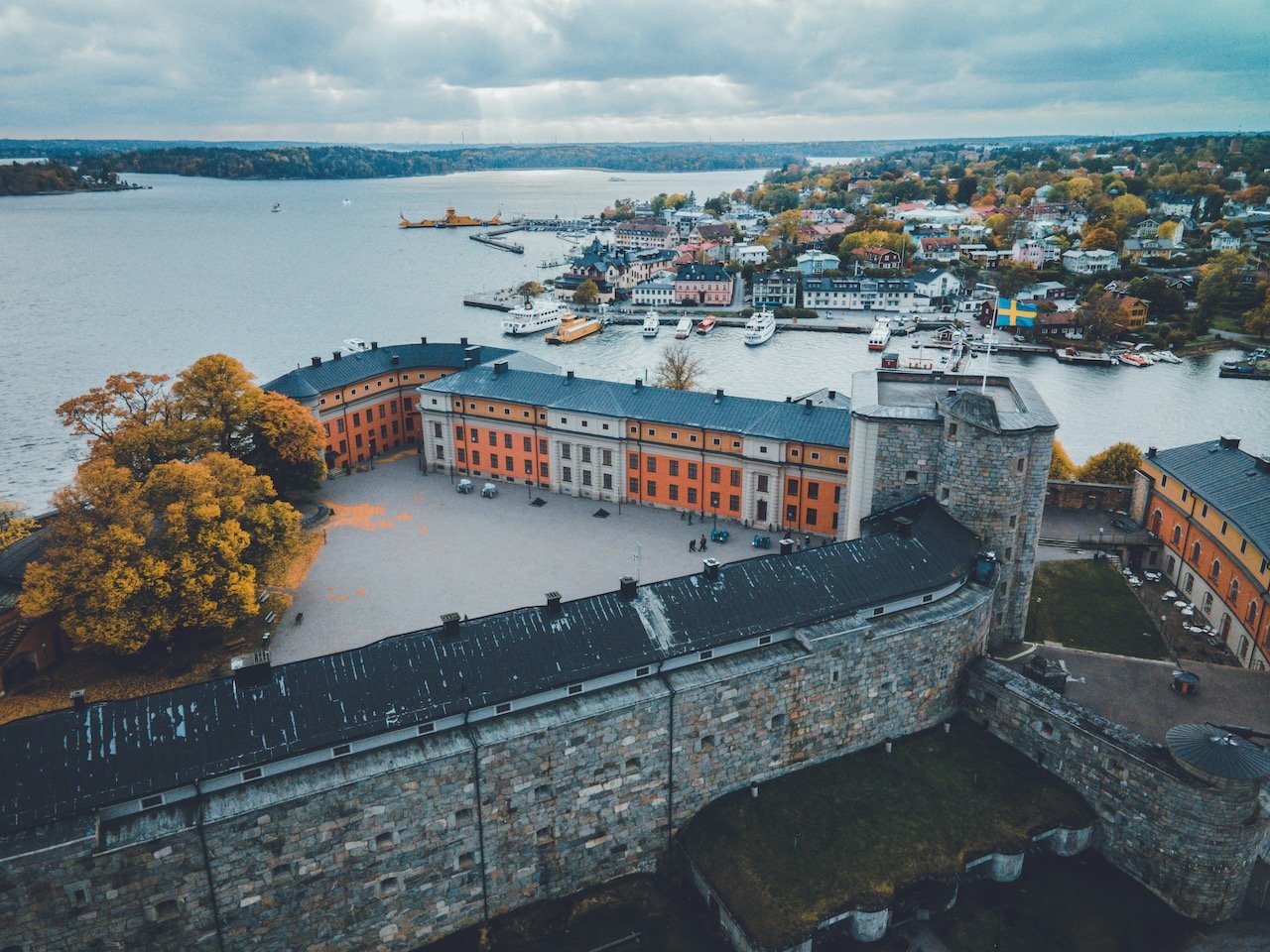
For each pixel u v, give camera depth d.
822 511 113.12
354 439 140.38
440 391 133.38
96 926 48.44
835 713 68.75
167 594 79.94
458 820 56.44
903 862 61.12
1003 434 74.81
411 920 57.19
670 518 121.00
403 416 148.62
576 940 58.56
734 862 61.22
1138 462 121.06
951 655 72.75
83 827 46.97
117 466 92.94
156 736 51.25
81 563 77.75
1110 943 58.75
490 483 134.25
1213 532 89.62
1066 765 67.19
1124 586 95.06
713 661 64.19
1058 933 59.34
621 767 60.88
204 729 52.06
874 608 69.56
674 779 63.38
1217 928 60.06
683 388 168.88
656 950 57.81
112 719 51.47
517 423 129.88
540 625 62.06
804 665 65.56
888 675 69.88
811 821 64.38
